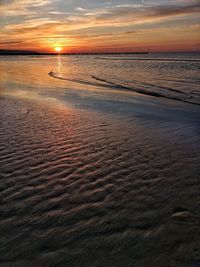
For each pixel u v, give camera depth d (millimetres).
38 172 4852
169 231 3180
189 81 21328
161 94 15336
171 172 4832
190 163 5227
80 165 5160
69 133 7254
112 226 3307
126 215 3549
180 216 3490
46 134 7125
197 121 8820
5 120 8609
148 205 3785
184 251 2834
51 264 2674
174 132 7438
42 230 3234
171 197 3986
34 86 19312
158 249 2871
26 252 2848
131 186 4344
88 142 6504
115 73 31875
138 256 2773
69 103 12234
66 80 24609
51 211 3654
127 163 5246
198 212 3580
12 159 5418
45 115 9492
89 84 21188
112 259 2738
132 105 11992
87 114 9828
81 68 45500
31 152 5809
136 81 22375
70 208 3730
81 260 2729
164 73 30125
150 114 9969
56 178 4633
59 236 3119
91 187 4328
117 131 7512
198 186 4305
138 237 3082
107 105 11883
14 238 3086
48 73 33969
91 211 3654
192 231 3166
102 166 5117
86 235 3133
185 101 13094
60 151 5887
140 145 6297
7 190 4219
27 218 3488
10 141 6504
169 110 10859
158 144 6375
